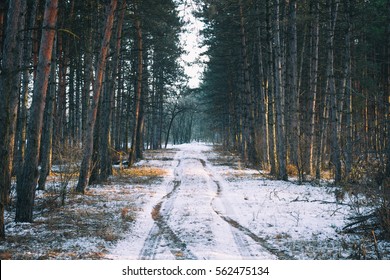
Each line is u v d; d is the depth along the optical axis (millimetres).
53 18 10086
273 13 22609
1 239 8242
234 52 35469
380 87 29531
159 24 25484
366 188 9508
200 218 11578
